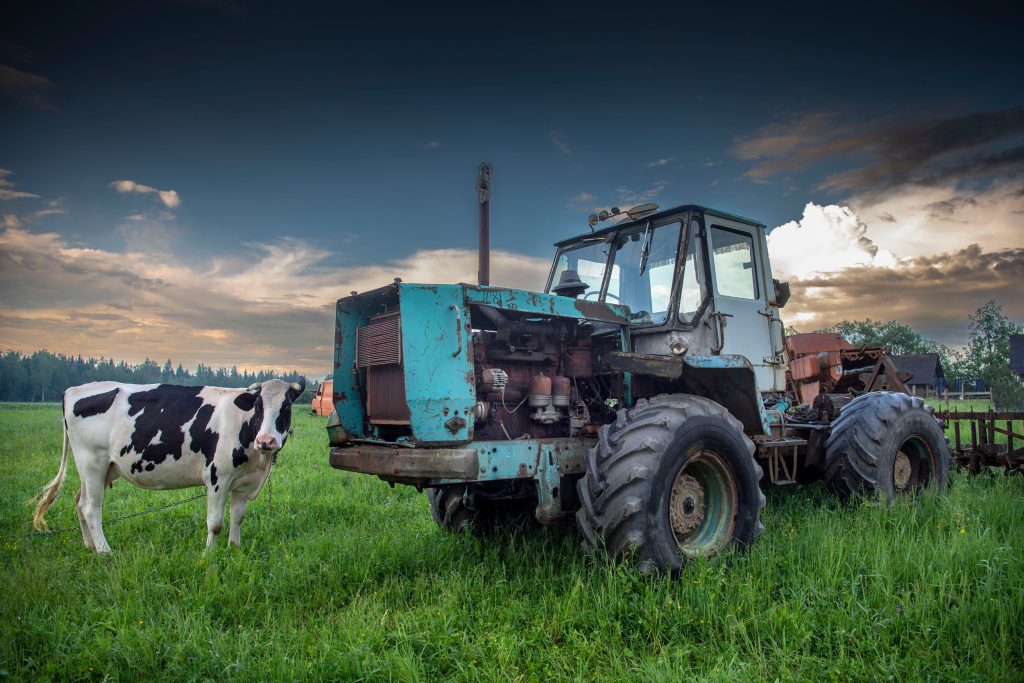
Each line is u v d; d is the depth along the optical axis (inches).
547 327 178.4
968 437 407.5
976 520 173.6
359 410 183.8
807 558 149.9
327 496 273.6
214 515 192.7
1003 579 128.7
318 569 161.3
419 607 133.3
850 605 122.0
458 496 193.8
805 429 224.1
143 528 219.6
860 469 203.0
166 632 122.4
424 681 103.9
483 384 161.8
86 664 109.6
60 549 192.5
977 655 104.3
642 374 174.4
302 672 105.0
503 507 203.5
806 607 124.6
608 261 208.2
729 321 192.7
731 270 200.1
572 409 179.6
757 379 196.7
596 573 142.5
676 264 182.7
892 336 2578.7
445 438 148.9
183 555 176.2
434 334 152.3
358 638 114.0
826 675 101.0
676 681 98.7
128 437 195.9
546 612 128.4
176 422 195.6
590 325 189.5
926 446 222.5
